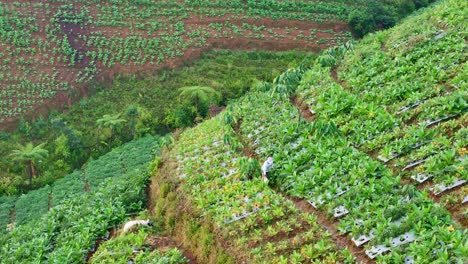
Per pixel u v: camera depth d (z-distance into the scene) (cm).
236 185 2022
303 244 1603
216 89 4162
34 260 2166
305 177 1886
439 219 1452
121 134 3959
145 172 2634
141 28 4766
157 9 5009
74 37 4641
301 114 2423
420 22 2828
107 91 4238
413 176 1694
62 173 3641
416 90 2159
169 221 2109
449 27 2556
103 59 4441
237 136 2450
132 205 2398
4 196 3438
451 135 1795
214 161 2300
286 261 1538
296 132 2206
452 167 1619
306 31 4844
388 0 5262
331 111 2262
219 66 4466
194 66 4462
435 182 1625
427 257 1348
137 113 4003
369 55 2695
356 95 2309
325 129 2083
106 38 4647
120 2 5053
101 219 2286
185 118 3978
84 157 3788
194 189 2130
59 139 3766
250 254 1633
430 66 2267
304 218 1719
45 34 4631
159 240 2025
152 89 4247
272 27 4878
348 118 2169
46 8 4928
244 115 2614
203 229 1878
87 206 2455
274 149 2167
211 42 4681
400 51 2548
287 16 4984
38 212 3161
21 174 3594
